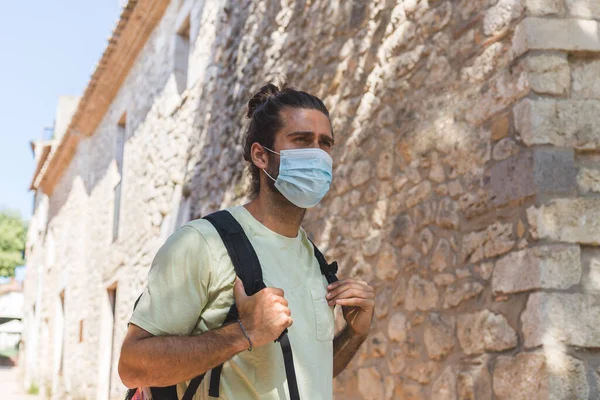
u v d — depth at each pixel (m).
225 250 1.64
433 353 3.46
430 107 3.77
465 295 3.28
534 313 2.81
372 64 4.41
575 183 2.96
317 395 1.64
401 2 4.19
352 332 1.96
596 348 2.77
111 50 10.24
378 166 4.19
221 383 1.59
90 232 12.34
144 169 9.20
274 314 1.54
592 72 3.12
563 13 3.14
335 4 5.00
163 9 9.12
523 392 2.80
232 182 6.32
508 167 3.11
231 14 7.02
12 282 38.50
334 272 1.92
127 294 9.24
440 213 3.56
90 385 10.91
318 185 1.79
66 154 15.03
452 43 3.67
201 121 7.45
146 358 1.54
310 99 1.88
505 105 3.20
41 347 17.42
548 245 2.86
